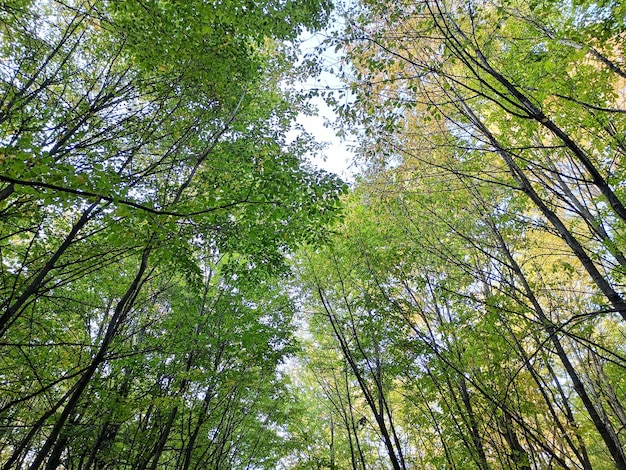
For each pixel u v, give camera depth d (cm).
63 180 320
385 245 930
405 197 807
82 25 564
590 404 561
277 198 594
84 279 753
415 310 768
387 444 741
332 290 1045
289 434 1368
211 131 724
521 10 634
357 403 1290
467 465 702
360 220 967
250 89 782
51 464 608
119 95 572
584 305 734
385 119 604
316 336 1168
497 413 661
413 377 780
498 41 636
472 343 675
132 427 893
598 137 546
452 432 695
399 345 741
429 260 835
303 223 729
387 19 535
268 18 634
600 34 439
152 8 502
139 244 459
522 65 545
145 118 609
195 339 848
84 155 550
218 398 1008
